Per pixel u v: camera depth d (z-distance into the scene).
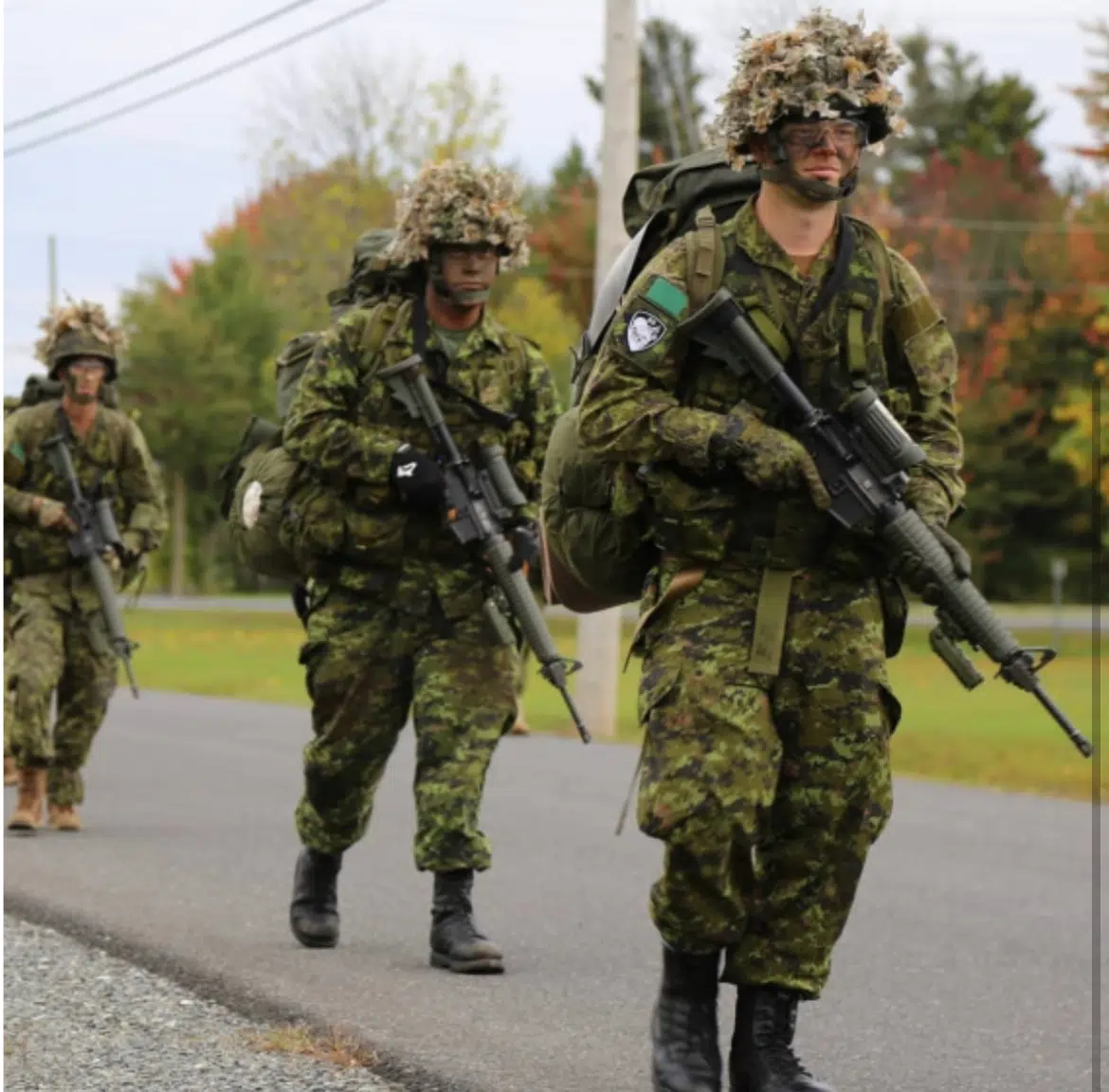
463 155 97.38
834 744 11.20
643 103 121.00
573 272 118.38
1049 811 28.11
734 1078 11.61
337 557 16.38
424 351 16.20
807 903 11.37
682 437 10.97
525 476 16.56
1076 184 141.50
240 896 19.64
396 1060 13.16
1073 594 130.00
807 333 11.16
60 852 22.47
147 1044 13.64
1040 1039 14.52
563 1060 13.34
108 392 24.20
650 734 11.20
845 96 10.91
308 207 101.06
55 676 23.89
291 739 36.88
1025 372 119.44
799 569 11.20
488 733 16.30
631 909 19.48
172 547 155.88
